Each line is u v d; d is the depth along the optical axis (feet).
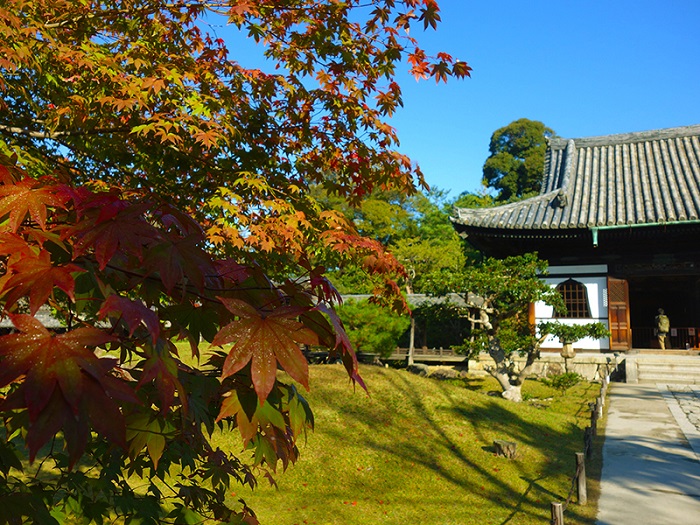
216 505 6.41
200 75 14.33
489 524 21.54
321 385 39.63
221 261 5.16
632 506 22.16
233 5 13.10
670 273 65.82
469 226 67.00
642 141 78.89
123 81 12.11
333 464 28.84
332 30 14.08
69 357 3.06
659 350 67.67
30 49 11.63
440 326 100.58
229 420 5.51
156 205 4.93
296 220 12.75
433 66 13.21
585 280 68.28
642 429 36.83
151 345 4.18
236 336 3.62
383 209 112.37
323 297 4.91
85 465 19.40
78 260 4.23
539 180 150.00
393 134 15.26
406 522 22.12
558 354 67.46
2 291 3.40
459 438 33.76
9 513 4.38
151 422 4.86
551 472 28.19
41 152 12.75
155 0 13.53
